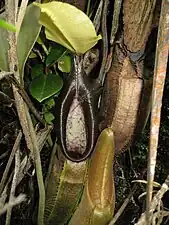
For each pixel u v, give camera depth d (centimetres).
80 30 37
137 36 42
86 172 48
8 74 39
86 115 44
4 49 40
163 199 64
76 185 48
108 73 45
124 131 47
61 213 50
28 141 45
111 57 45
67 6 37
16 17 38
